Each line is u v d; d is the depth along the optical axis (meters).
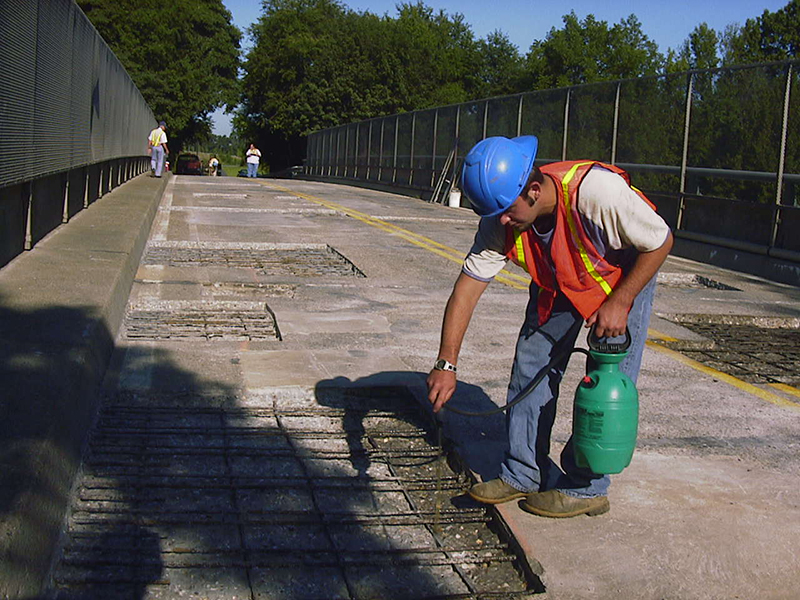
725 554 3.33
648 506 3.74
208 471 4.04
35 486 3.02
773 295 10.23
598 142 16.53
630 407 3.29
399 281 9.48
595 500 3.57
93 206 12.91
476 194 3.11
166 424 4.59
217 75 63.69
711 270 12.54
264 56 71.00
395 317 7.48
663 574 3.18
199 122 67.38
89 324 5.23
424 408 4.90
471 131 22.91
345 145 37.56
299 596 3.03
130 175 22.92
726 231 13.09
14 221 7.50
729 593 3.10
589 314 3.27
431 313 7.74
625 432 3.28
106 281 6.68
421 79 69.75
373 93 67.81
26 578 2.70
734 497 3.88
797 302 9.72
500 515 3.56
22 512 2.79
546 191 3.10
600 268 3.19
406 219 17.64
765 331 8.20
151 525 3.46
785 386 5.95
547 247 3.22
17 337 4.80
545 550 3.32
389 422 4.86
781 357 6.98
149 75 57.91
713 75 13.34
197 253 11.14
